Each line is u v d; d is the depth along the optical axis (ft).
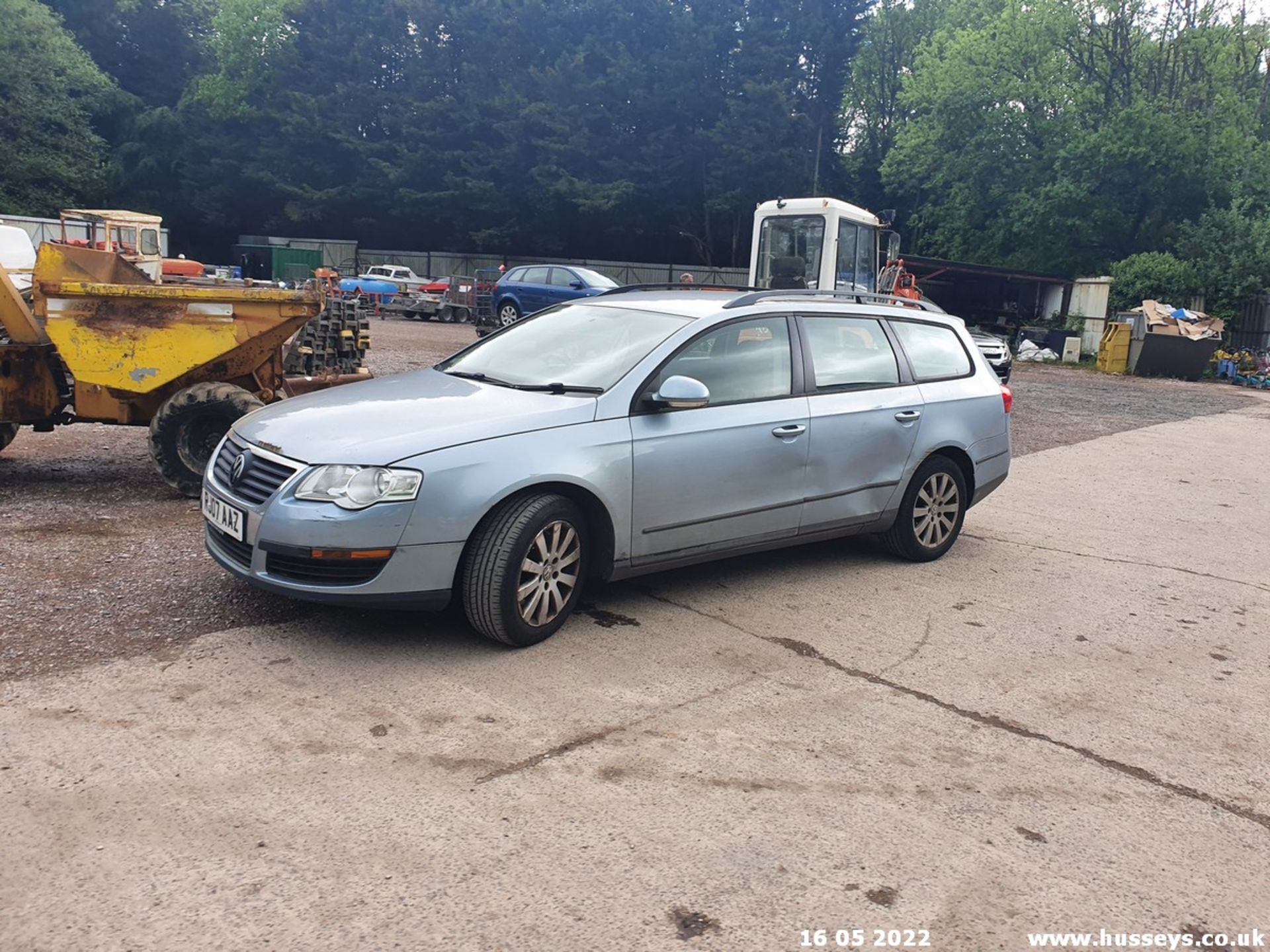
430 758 10.98
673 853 9.45
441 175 147.64
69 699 11.84
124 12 171.83
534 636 14.23
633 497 14.93
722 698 13.04
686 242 153.07
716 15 133.69
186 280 26.84
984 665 14.89
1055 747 12.26
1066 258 102.17
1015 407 50.29
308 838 9.36
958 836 10.08
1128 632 16.87
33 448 27.81
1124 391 63.00
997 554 21.66
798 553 20.66
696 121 139.03
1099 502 28.09
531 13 141.38
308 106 148.15
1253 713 13.67
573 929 8.29
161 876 8.68
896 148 130.52
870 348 19.13
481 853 9.27
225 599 15.55
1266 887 9.53
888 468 18.85
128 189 160.35
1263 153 92.12
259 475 13.70
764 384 16.96
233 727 11.40
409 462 13.07
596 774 10.85
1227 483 32.27
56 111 147.84
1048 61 105.29
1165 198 96.07
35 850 8.93
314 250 134.41
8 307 22.15
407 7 145.89
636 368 15.38
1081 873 9.57
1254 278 80.69
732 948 8.18
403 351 59.67
